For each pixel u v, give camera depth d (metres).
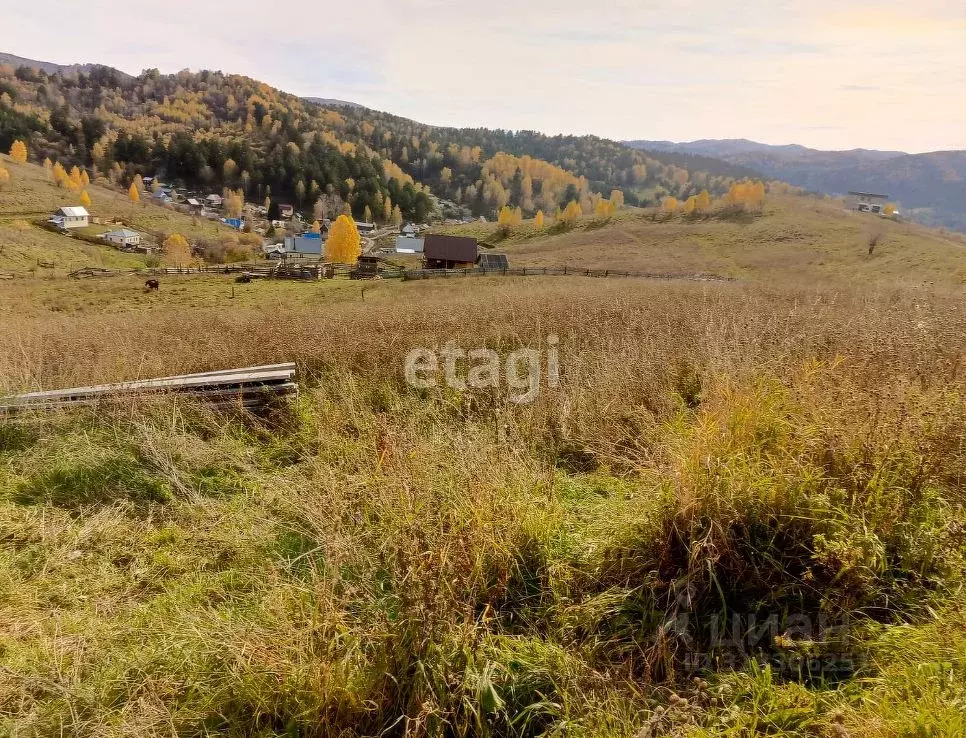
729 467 2.88
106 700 2.27
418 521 2.93
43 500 3.85
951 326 5.16
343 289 34.97
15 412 4.86
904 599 2.42
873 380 3.55
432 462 3.71
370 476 3.65
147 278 44.09
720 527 2.60
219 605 2.84
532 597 2.77
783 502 2.74
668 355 5.60
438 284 35.09
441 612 2.34
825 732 1.85
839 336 5.25
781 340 4.97
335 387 5.90
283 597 2.69
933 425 2.96
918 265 41.03
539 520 3.14
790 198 94.31
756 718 1.97
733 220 78.75
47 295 32.53
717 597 2.56
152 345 8.58
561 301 13.30
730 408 3.46
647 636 2.46
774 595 2.49
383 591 2.76
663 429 4.05
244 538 3.38
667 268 50.09
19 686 2.27
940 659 2.05
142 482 4.10
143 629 2.65
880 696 1.95
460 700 2.15
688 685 2.23
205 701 2.25
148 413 5.04
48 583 2.99
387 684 2.23
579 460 4.29
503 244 87.62
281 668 2.24
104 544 3.36
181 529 3.56
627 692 2.18
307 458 4.38
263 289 35.81
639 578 2.73
